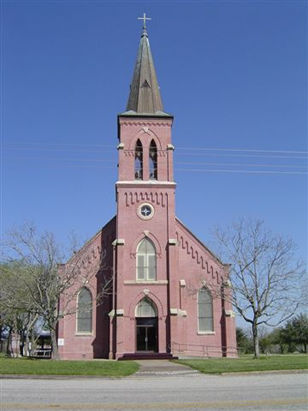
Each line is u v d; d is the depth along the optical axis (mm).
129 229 46281
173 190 47594
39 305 38625
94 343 44719
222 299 46094
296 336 73562
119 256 45094
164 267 45344
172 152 48844
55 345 37906
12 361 30953
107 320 45250
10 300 41469
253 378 23078
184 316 44844
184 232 47688
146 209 47031
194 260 47094
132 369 26969
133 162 48375
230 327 45188
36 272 39719
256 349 38906
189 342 44938
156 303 44250
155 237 46219
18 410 14477
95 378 24078
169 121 49625
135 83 52125
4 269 45938
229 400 16062
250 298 39750
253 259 43594
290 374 24938
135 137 49062
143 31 54969
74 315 45344
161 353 41562
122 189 47312
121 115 49219
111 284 45938
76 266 44656
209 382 21484
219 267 46719
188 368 28406
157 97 51562
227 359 36688
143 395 17266
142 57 53312
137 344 43594
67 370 25562
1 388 19469
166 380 22875
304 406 15031
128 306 44094
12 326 60281
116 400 16203
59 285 39844
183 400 16125
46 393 17859
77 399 16422
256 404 15320
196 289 46281
